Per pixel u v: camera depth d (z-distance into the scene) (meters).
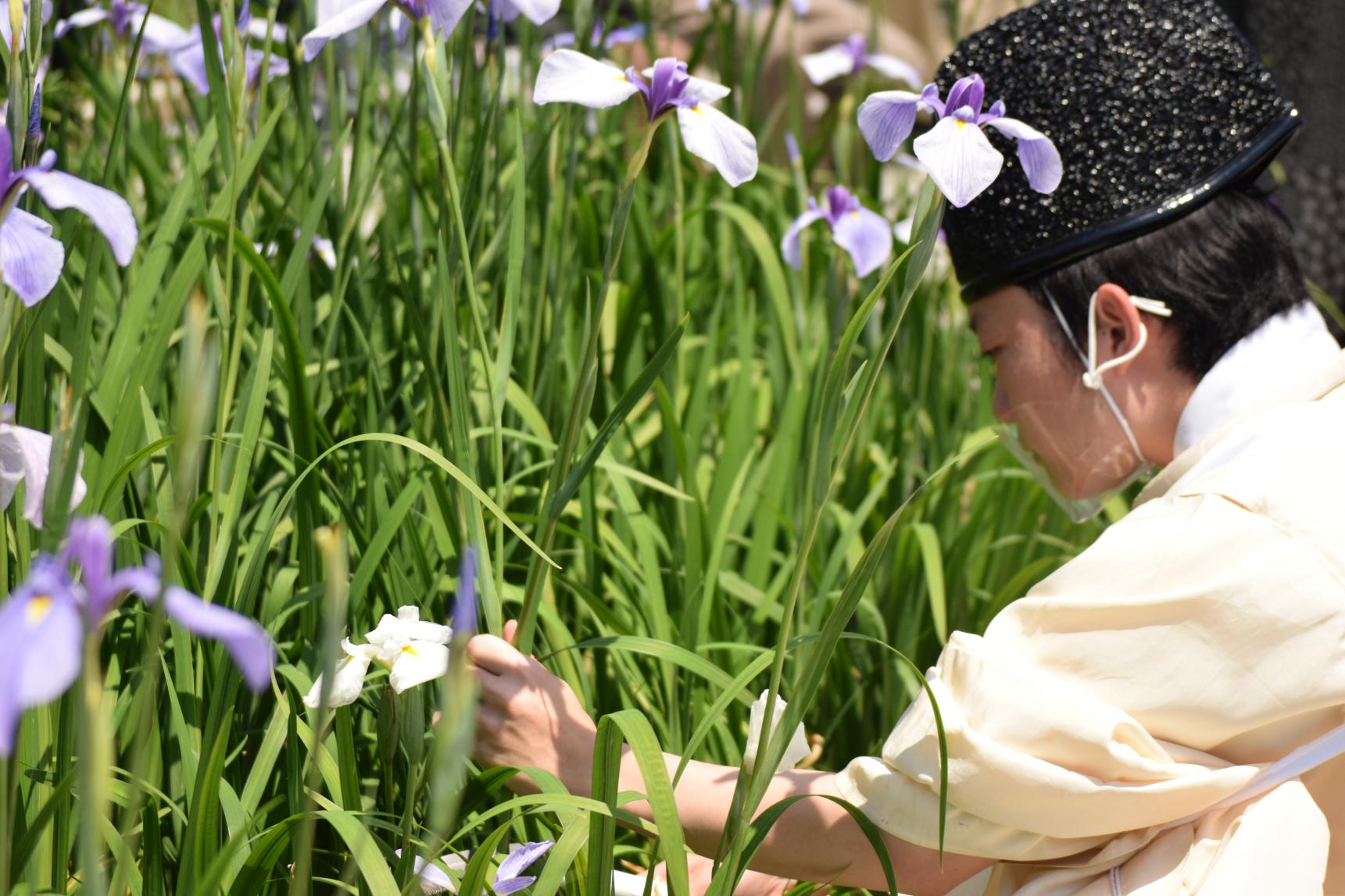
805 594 2.26
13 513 1.26
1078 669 1.32
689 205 3.36
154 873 1.29
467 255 1.47
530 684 1.41
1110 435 1.57
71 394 1.44
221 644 1.34
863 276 2.30
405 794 1.58
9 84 1.01
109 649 1.52
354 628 1.57
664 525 2.33
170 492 1.58
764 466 2.48
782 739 1.15
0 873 0.83
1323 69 4.67
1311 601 1.27
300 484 1.57
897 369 2.73
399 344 2.27
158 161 2.88
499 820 1.61
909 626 2.37
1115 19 1.55
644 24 3.20
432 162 2.59
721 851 1.24
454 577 1.74
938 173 1.11
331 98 2.06
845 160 3.15
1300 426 1.39
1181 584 1.30
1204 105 1.51
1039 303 1.56
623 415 1.41
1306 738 1.31
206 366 0.68
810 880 1.46
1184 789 1.28
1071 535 2.80
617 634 1.77
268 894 1.40
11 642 0.66
